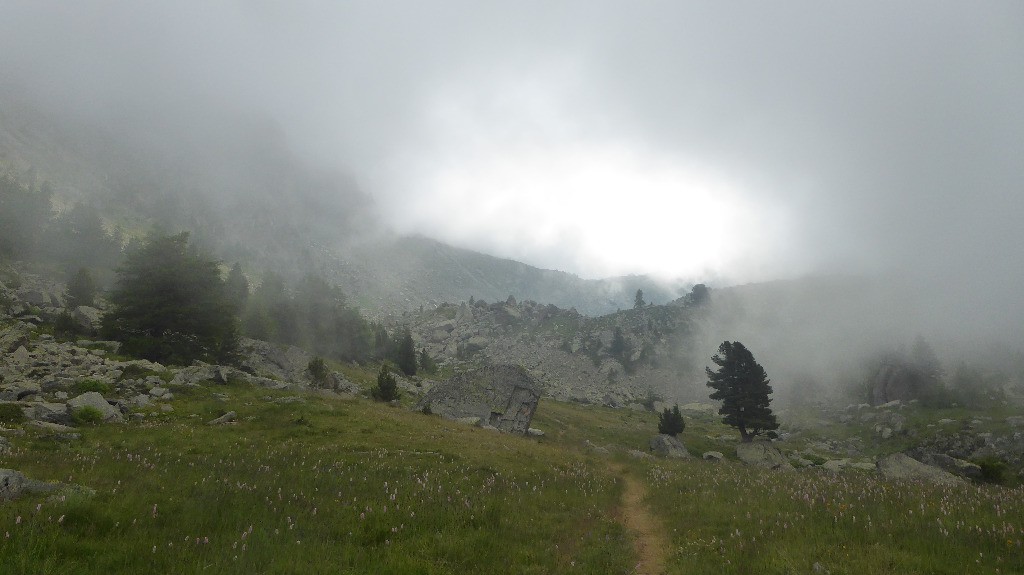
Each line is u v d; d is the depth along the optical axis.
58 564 7.62
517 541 12.38
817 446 89.88
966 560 9.61
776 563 10.02
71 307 74.12
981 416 93.25
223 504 12.16
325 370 60.81
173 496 12.41
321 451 23.91
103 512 10.00
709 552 11.94
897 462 35.59
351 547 10.05
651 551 13.66
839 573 9.10
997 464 46.88
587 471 28.52
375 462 22.09
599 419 83.25
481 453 28.33
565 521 15.30
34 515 9.05
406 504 13.91
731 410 73.31
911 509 14.24
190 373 38.69
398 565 9.21
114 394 31.91
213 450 22.17
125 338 51.88
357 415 34.88
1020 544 10.32
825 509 14.56
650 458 43.16
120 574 7.60
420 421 38.78
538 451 34.50
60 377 32.75
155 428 25.70
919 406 112.88
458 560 10.24
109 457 17.88
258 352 68.44
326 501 13.77
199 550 8.98
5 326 49.41
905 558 9.68
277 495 13.72
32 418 24.25
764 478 25.45
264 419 30.86
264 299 113.75
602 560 11.77
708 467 36.81
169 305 52.94
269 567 8.49
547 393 115.25
